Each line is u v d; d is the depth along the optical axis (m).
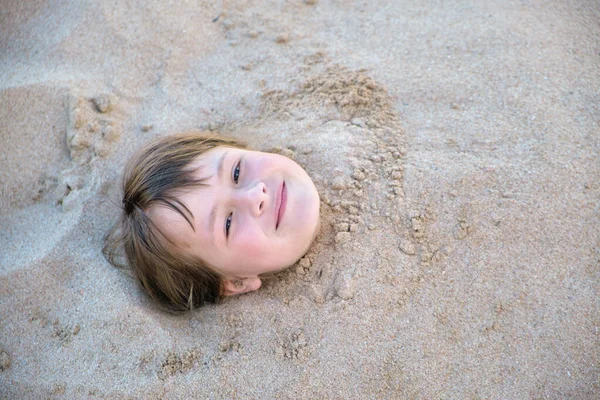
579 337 0.62
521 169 0.70
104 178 0.78
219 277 0.68
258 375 0.64
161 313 0.69
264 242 0.65
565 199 0.68
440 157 0.72
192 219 0.65
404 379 0.62
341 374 0.63
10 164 0.80
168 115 0.84
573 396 0.61
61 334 0.68
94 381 0.65
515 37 0.83
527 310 0.64
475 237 0.67
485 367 0.62
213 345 0.66
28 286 0.71
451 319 0.64
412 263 0.67
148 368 0.65
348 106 0.80
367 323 0.65
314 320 0.66
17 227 0.77
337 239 0.69
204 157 0.68
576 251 0.66
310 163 0.75
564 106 0.75
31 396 0.65
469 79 0.80
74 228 0.75
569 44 0.81
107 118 0.83
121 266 0.72
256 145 0.78
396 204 0.70
